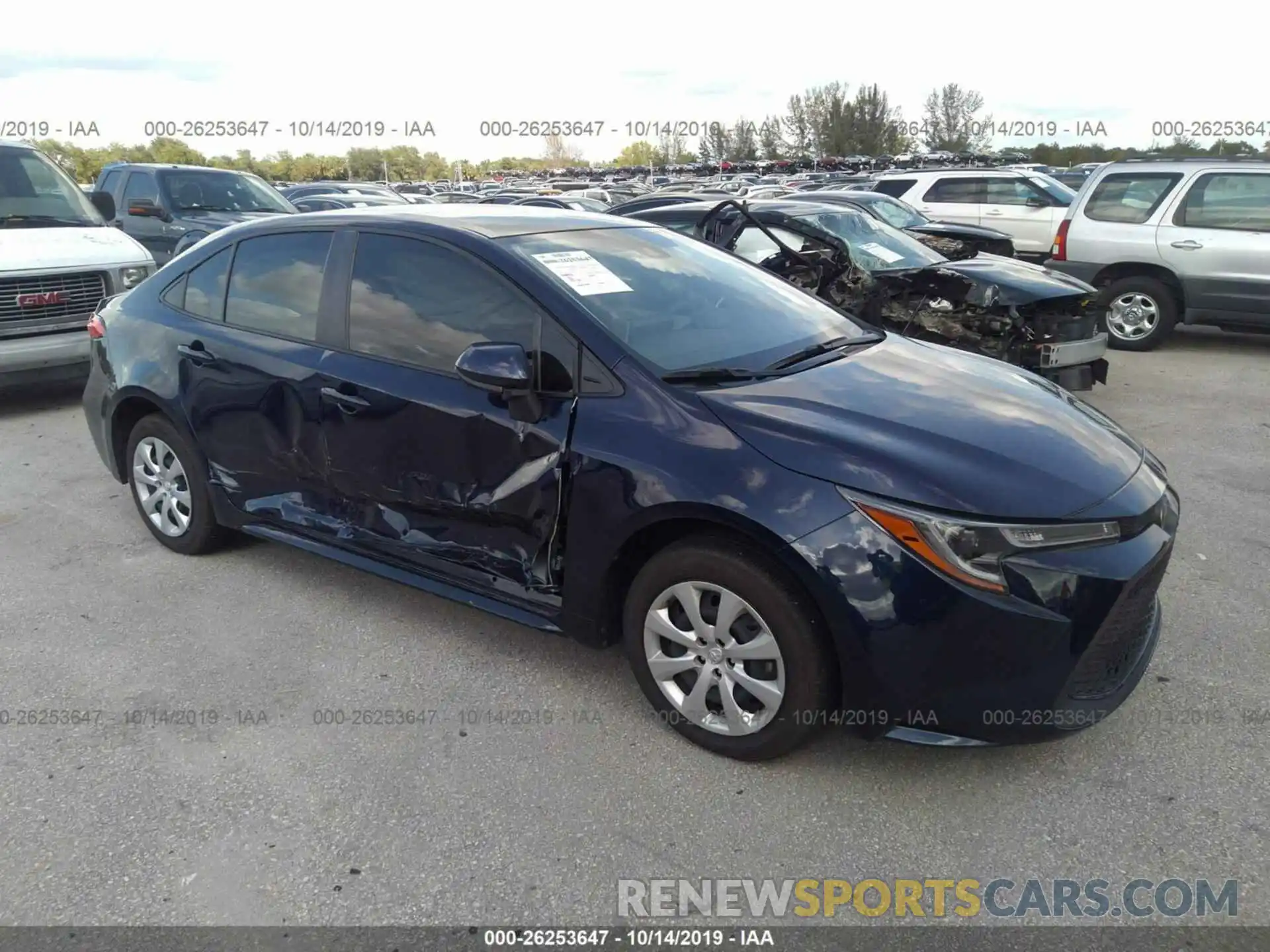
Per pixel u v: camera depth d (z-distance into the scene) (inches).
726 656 115.0
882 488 104.5
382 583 170.6
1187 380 329.4
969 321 272.8
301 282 155.4
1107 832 105.3
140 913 95.7
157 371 172.4
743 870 100.7
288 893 98.0
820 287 273.6
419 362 138.3
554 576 127.3
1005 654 102.3
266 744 122.9
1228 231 356.8
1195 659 140.7
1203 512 201.3
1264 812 108.0
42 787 114.9
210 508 174.6
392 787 114.3
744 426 113.1
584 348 124.3
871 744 121.1
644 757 119.3
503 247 136.5
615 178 2114.9
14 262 272.4
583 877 99.9
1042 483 107.9
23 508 208.8
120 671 141.0
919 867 101.0
